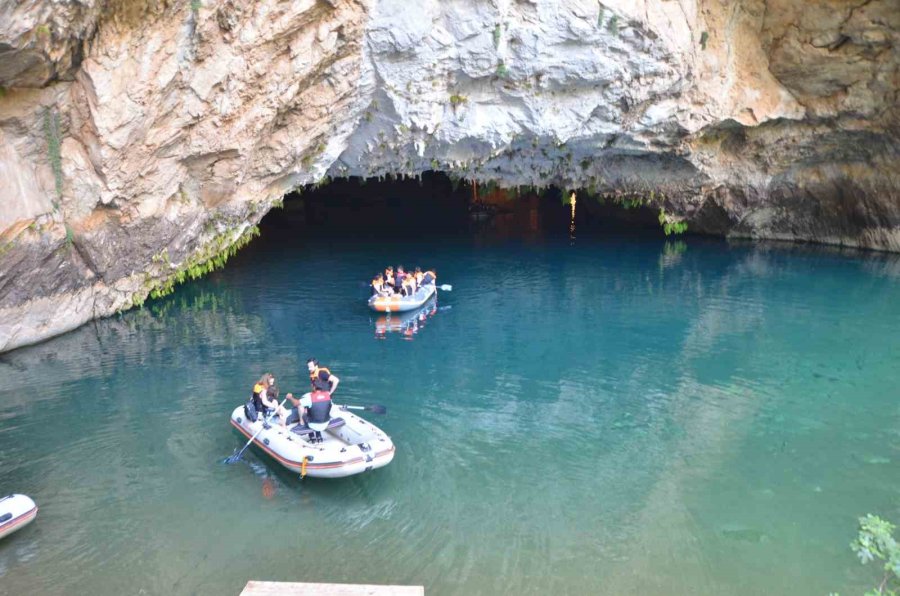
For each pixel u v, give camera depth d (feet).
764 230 88.69
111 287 54.70
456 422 39.01
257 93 49.32
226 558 27.27
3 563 26.84
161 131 46.68
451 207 117.08
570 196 97.66
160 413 39.68
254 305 61.82
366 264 77.92
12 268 44.68
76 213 47.14
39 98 40.70
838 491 32.14
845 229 82.12
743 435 37.58
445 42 54.24
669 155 75.31
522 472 33.78
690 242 89.81
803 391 43.24
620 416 39.96
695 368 47.29
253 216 60.80
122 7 39.65
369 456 31.81
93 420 38.75
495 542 28.35
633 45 58.08
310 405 34.58
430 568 26.68
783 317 58.29
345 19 49.32
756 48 68.39
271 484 32.53
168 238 54.54
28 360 47.73
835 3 62.90
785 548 28.12
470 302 63.67
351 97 55.77
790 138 74.90
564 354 50.08
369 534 28.78
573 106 62.23
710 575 26.53
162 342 51.75
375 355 49.49
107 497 31.30
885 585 25.45
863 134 72.18
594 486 32.58
